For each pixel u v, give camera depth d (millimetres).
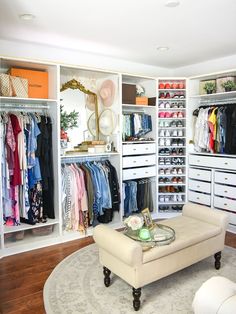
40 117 3283
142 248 2129
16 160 3023
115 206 3900
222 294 1127
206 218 2783
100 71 3623
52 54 3721
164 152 4297
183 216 2988
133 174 4051
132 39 3379
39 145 3230
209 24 2898
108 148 3861
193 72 4711
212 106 4023
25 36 3256
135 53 3990
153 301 2213
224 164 3787
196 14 2643
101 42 3482
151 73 4766
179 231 2525
